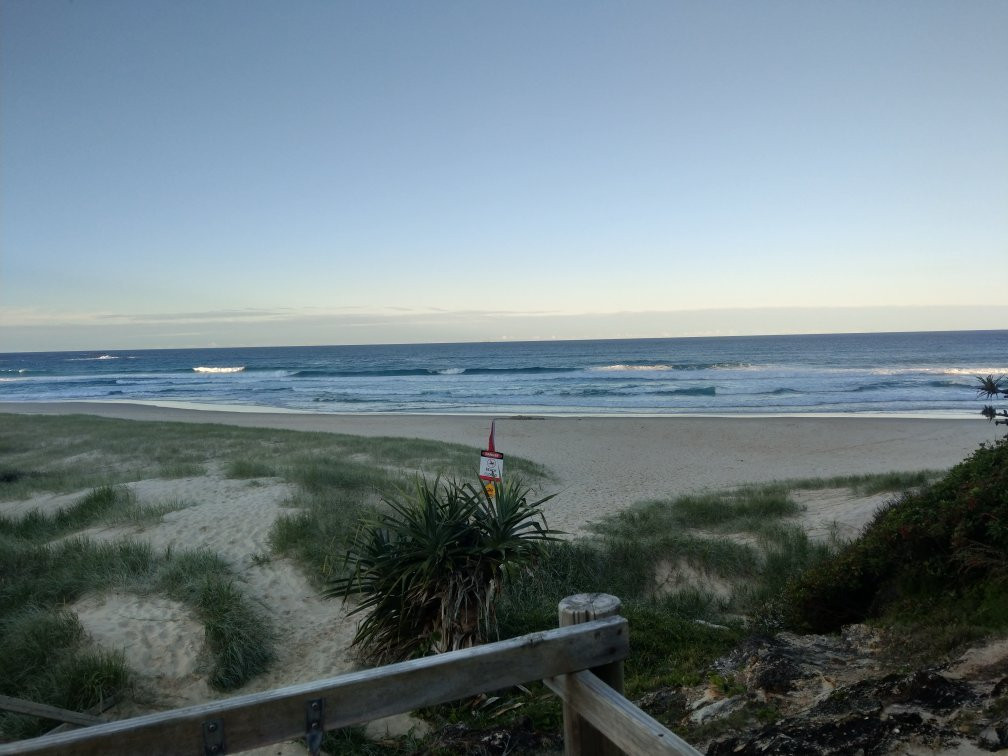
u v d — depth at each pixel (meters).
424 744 4.55
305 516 9.63
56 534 10.09
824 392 47.62
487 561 5.68
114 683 5.33
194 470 15.22
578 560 8.82
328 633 6.64
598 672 2.45
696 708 4.48
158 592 7.04
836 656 5.08
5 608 6.71
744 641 5.65
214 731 1.93
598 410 41.81
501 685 2.23
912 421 30.98
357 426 33.03
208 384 72.00
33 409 46.41
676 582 8.80
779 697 4.37
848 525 10.62
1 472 16.67
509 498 5.92
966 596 5.17
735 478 18.89
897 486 13.28
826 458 22.64
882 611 5.80
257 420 36.75
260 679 5.82
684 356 105.88
